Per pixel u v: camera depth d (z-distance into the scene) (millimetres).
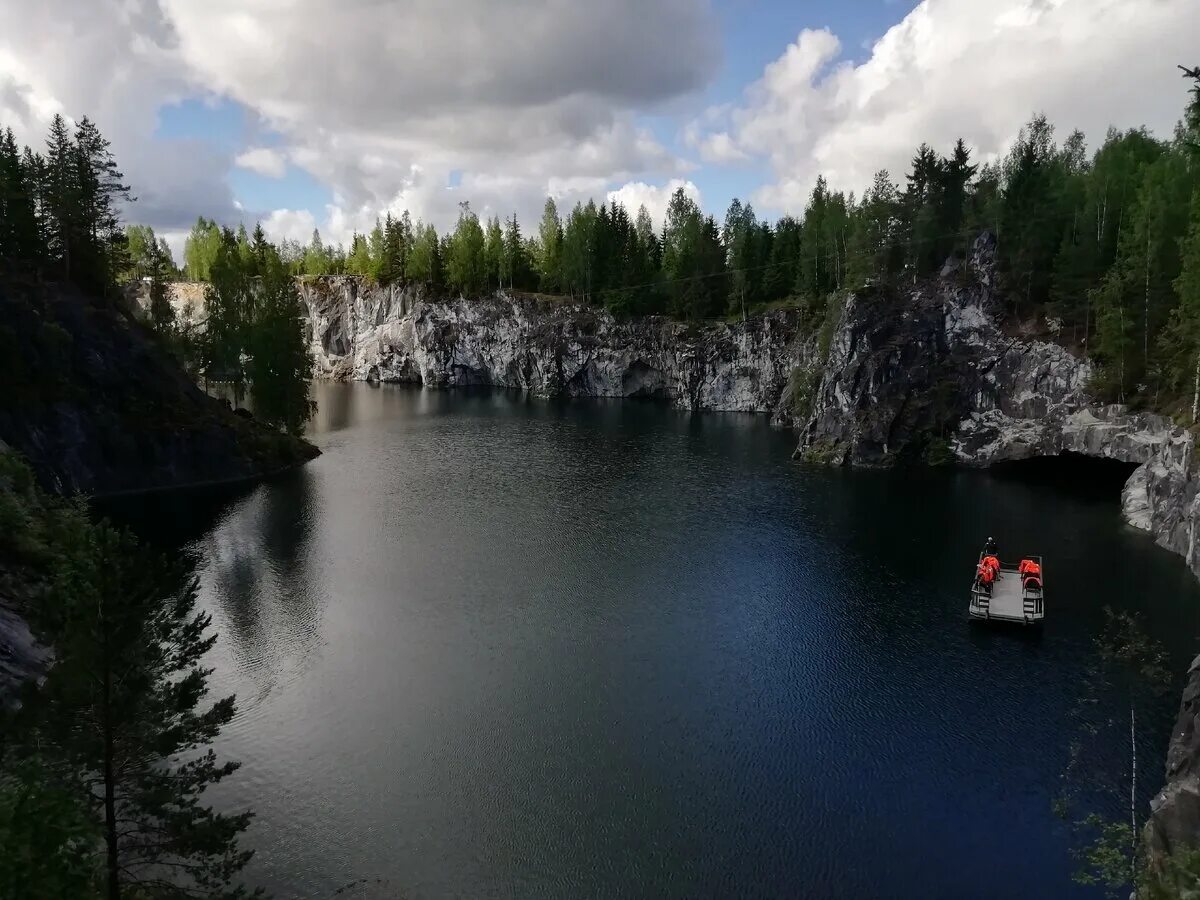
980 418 86750
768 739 33719
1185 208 68438
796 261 147000
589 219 168375
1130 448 69500
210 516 68875
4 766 16484
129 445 77812
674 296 156375
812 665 40125
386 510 70875
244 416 96938
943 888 25375
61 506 48875
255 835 27953
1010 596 46688
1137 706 35531
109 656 17875
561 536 62438
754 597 49188
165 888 22562
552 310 170125
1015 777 30844
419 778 31203
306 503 73625
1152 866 20969
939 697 36750
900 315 91875
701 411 143125
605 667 40344
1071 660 39938
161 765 31688
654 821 28672
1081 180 91250
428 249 188500
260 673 39812
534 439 109625
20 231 77938
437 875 26094
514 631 44625
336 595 50094
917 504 70500
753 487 78750
